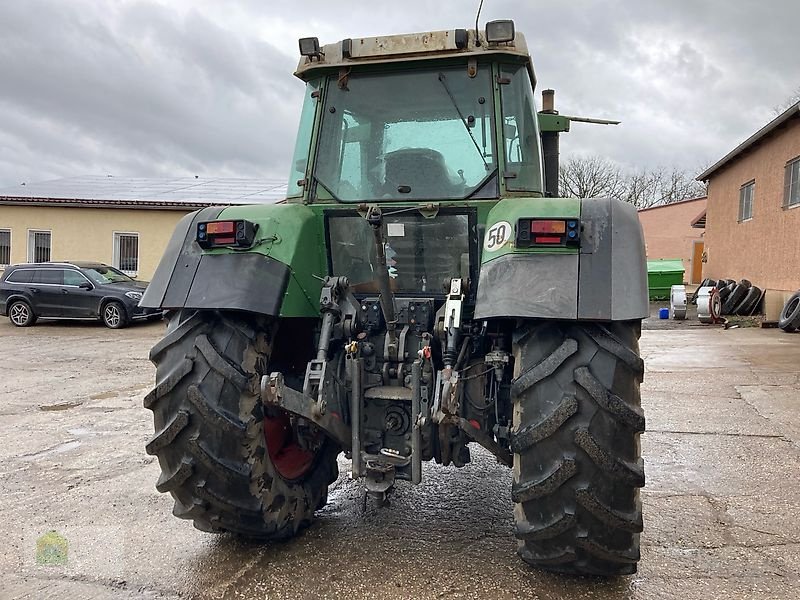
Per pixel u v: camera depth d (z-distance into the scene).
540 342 2.68
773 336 12.84
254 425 2.84
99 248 20.08
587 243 2.67
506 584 2.92
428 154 3.44
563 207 2.82
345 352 3.31
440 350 3.27
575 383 2.55
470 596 2.82
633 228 2.73
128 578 3.04
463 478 4.48
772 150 17.11
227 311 2.97
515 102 3.44
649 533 3.53
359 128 3.54
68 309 16.61
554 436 2.56
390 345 3.21
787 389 7.56
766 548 3.34
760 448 5.19
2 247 20.47
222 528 3.08
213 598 2.85
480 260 3.36
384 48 3.45
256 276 2.92
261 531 3.07
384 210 3.36
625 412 2.51
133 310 16.50
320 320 3.41
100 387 8.48
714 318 15.67
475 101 3.42
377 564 3.13
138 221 19.94
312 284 3.33
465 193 3.37
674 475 4.54
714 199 22.58
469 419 3.19
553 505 2.61
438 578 2.98
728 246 20.81
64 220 20.16
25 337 14.64
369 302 3.38
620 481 2.54
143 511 3.93
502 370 3.05
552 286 2.60
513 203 2.97
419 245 3.41
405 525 3.63
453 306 3.05
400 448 3.17
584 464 2.54
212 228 2.98
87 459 5.09
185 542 3.44
